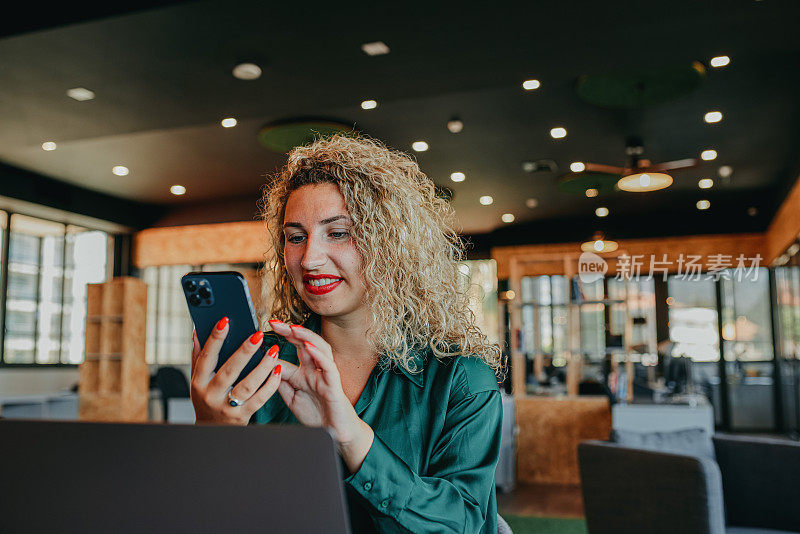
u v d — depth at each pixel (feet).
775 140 24.97
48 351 32.09
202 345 2.49
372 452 2.18
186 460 1.66
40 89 16.72
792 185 28.02
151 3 12.57
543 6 12.37
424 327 2.94
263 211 3.54
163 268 37.09
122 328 28.94
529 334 38.75
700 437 10.71
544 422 23.04
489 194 32.37
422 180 3.31
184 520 1.66
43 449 1.76
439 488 2.31
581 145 25.46
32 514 1.77
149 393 33.06
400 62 14.87
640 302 37.55
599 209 35.45
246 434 1.63
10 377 29.94
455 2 12.18
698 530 8.79
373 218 2.75
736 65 18.71
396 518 2.16
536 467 22.97
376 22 12.98
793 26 13.25
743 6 12.50
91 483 1.73
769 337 36.76
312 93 16.72
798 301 30.17
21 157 27.09
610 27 13.25
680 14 12.75
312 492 1.59
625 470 9.89
